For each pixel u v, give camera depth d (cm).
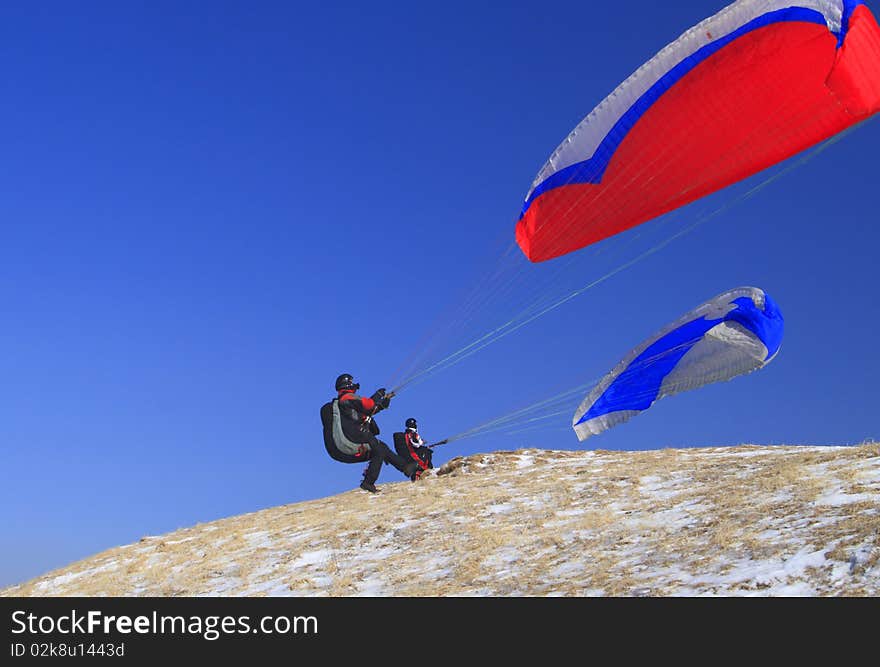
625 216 1123
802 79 898
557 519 1520
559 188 1129
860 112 855
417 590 1266
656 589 1048
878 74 828
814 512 1191
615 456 2214
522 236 1179
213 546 1862
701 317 1291
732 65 940
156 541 2094
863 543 1003
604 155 1079
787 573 995
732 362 1294
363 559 1516
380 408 1162
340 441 1148
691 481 1638
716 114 979
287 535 1816
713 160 1019
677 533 1269
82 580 1795
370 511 1881
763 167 1001
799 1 855
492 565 1320
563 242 1174
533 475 2006
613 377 1404
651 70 996
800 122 929
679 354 1338
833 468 1441
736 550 1115
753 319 1239
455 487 1994
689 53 963
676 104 996
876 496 1192
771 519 1212
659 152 1046
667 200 1087
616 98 1038
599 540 1324
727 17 920
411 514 1764
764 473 1549
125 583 1683
